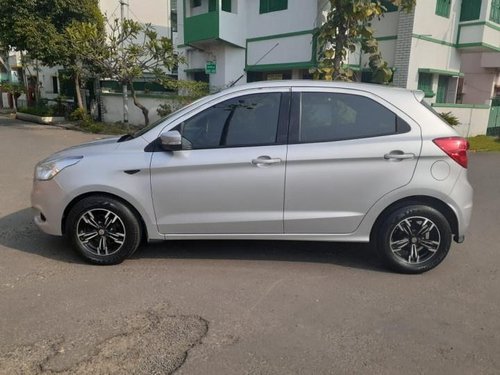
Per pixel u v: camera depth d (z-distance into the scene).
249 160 3.83
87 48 14.09
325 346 2.85
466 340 2.96
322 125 3.91
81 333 2.93
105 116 18.80
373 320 3.19
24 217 5.45
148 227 3.99
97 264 4.05
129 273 3.89
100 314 3.18
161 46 14.93
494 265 4.29
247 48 16.50
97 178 3.88
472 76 19.91
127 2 23.73
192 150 3.90
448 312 3.33
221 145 3.91
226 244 4.63
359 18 8.28
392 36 14.12
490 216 6.07
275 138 3.89
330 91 3.94
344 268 4.12
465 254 4.58
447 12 14.91
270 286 3.70
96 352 2.73
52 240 4.65
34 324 3.02
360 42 9.50
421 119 3.90
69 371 2.54
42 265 4.02
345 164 3.82
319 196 3.88
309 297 3.52
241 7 16.23
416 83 14.36
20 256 4.21
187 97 15.39
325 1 12.48
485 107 16.25
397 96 3.95
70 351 2.73
